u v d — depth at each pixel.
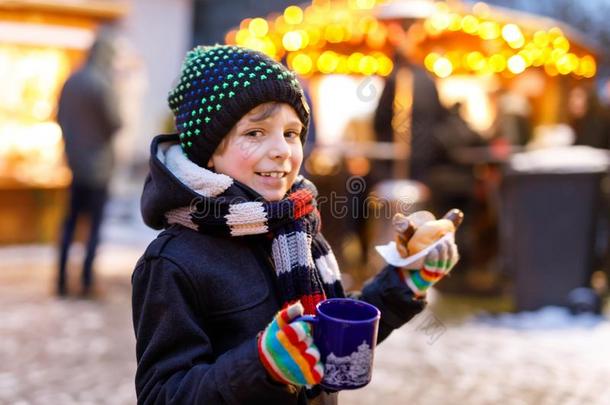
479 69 6.33
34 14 7.36
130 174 11.71
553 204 5.56
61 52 7.66
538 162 5.56
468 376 4.27
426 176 6.23
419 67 6.02
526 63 6.40
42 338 4.77
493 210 6.48
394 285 1.65
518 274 5.68
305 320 1.23
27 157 7.70
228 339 1.43
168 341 1.38
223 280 1.43
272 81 1.44
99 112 5.64
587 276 5.65
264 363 1.19
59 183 7.69
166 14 12.48
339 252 6.27
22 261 7.07
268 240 1.52
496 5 16.52
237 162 1.45
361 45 6.48
